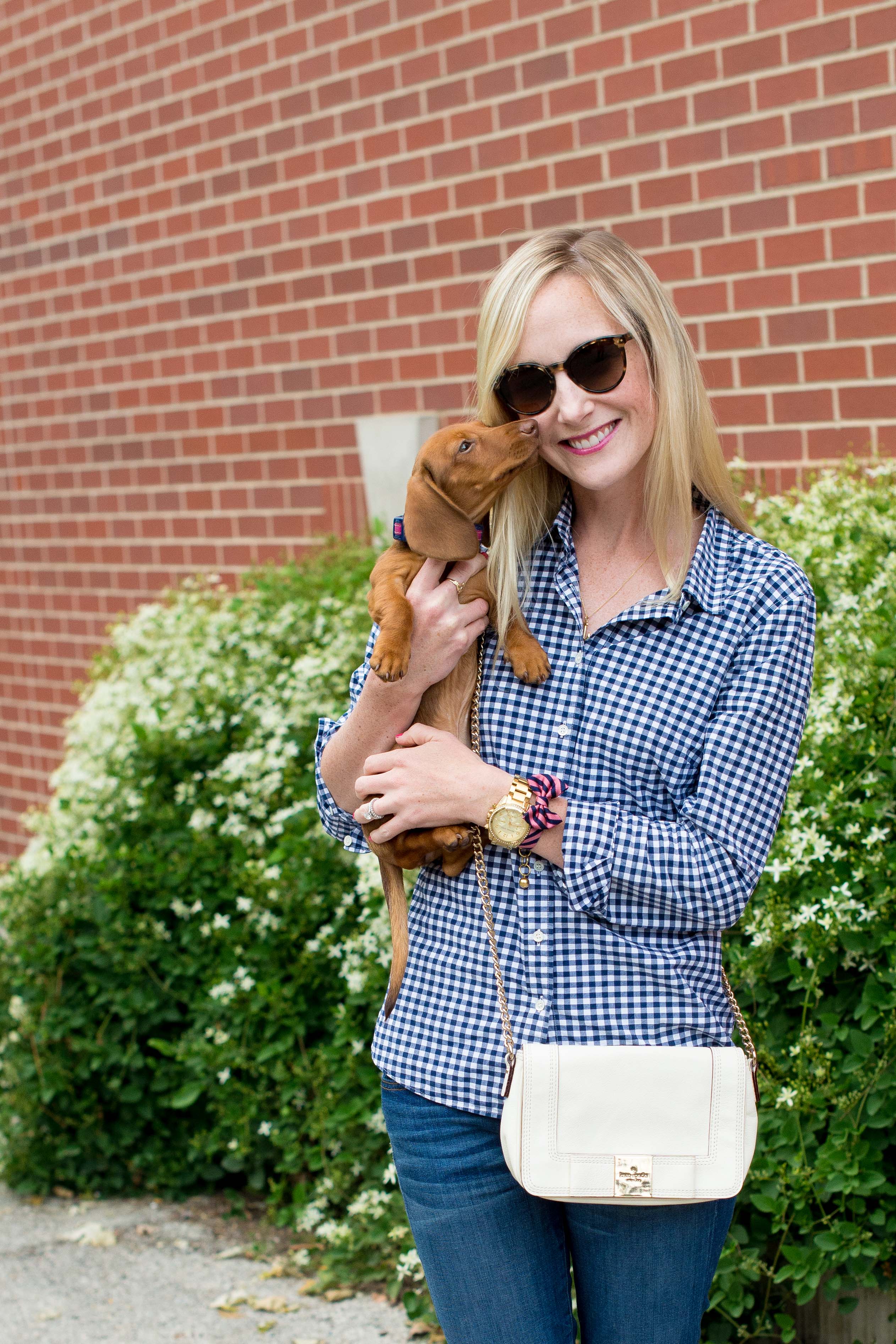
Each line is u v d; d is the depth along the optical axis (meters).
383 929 3.53
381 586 2.16
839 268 3.89
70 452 6.75
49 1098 4.09
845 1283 2.79
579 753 1.99
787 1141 2.76
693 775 1.93
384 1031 2.08
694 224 4.21
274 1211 3.94
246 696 4.50
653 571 2.05
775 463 4.11
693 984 1.92
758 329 4.10
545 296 2.00
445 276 4.98
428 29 4.86
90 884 4.28
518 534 2.13
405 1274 3.46
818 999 2.90
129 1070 4.18
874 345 3.85
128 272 6.26
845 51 3.80
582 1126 1.82
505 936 1.97
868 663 3.00
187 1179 4.19
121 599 6.58
